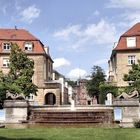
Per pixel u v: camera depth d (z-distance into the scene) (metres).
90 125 28.34
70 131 23.50
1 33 70.19
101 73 79.62
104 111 31.91
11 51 48.50
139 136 20.66
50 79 79.44
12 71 47.66
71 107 38.84
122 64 66.00
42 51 68.44
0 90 35.75
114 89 63.78
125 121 28.50
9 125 28.45
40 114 31.31
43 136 20.61
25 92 46.56
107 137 20.23
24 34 70.44
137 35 66.56
